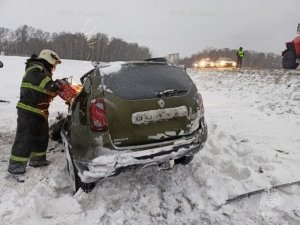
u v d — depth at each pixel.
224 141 5.77
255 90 11.95
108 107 3.51
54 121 6.60
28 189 4.11
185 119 3.87
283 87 10.90
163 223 3.43
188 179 4.29
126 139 3.52
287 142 6.00
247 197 3.85
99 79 3.70
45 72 4.54
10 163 4.42
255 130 6.87
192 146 3.85
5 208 3.60
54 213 3.57
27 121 4.40
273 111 8.66
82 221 3.38
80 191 3.92
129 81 3.75
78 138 3.69
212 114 8.71
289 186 4.06
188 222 3.45
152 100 3.66
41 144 4.70
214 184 4.05
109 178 4.27
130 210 3.63
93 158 3.45
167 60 4.49
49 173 4.55
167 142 3.66
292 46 13.33
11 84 16.91
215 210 3.65
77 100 4.09
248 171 4.34
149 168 4.59
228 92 13.01
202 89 15.44
